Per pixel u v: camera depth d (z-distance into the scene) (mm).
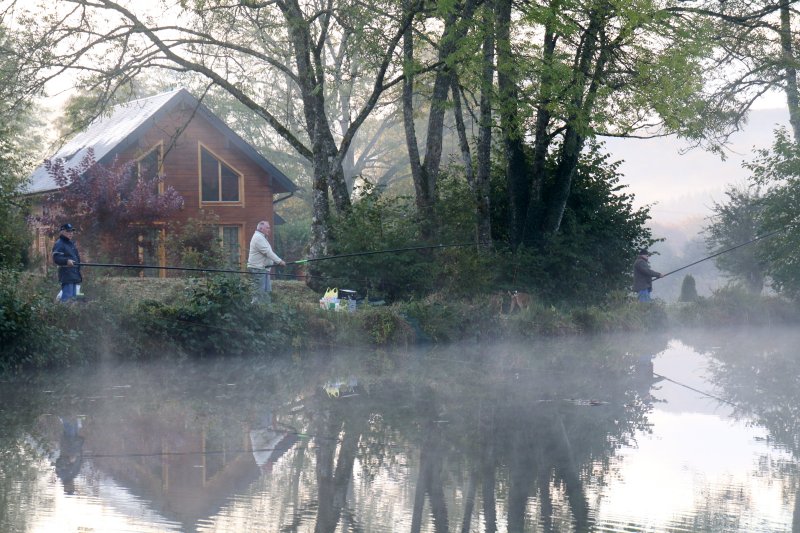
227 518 6824
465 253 24844
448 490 7746
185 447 9359
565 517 7031
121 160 36281
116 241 32344
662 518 7031
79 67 25031
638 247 31906
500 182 31344
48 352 15562
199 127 37906
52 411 11422
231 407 11945
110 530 6465
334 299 22188
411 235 24812
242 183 38781
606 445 9719
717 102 33938
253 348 18375
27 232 27312
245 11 24984
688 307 28781
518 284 27906
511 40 26203
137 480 7949
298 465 8594
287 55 26578
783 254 31547
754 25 31328
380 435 10055
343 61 25656
